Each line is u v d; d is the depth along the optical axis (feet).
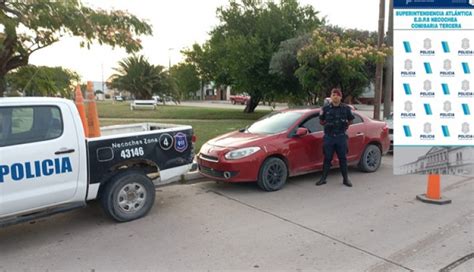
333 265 11.30
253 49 64.69
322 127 22.41
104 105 120.88
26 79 25.12
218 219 15.55
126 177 15.21
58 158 13.32
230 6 72.38
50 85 26.66
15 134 12.53
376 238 13.29
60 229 14.62
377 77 37.42
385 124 25.71
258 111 89.97
